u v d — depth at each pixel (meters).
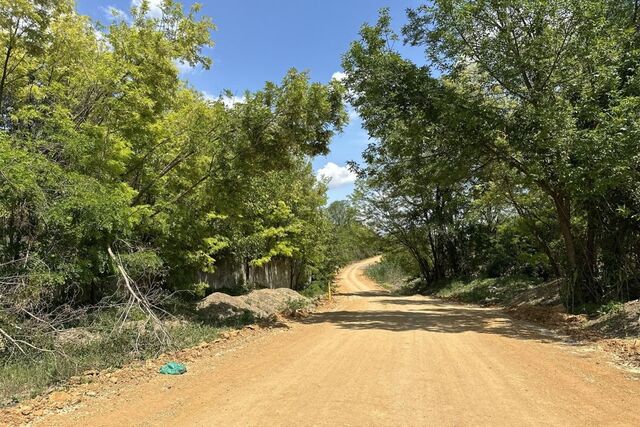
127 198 11.87
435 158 17.70
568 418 5.45
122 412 5.95
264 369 8.23
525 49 15.02
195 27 14.51
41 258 10.17
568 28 14.52
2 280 9.12
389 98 16.45
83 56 12.64
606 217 15.51
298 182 29.44
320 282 40.88
